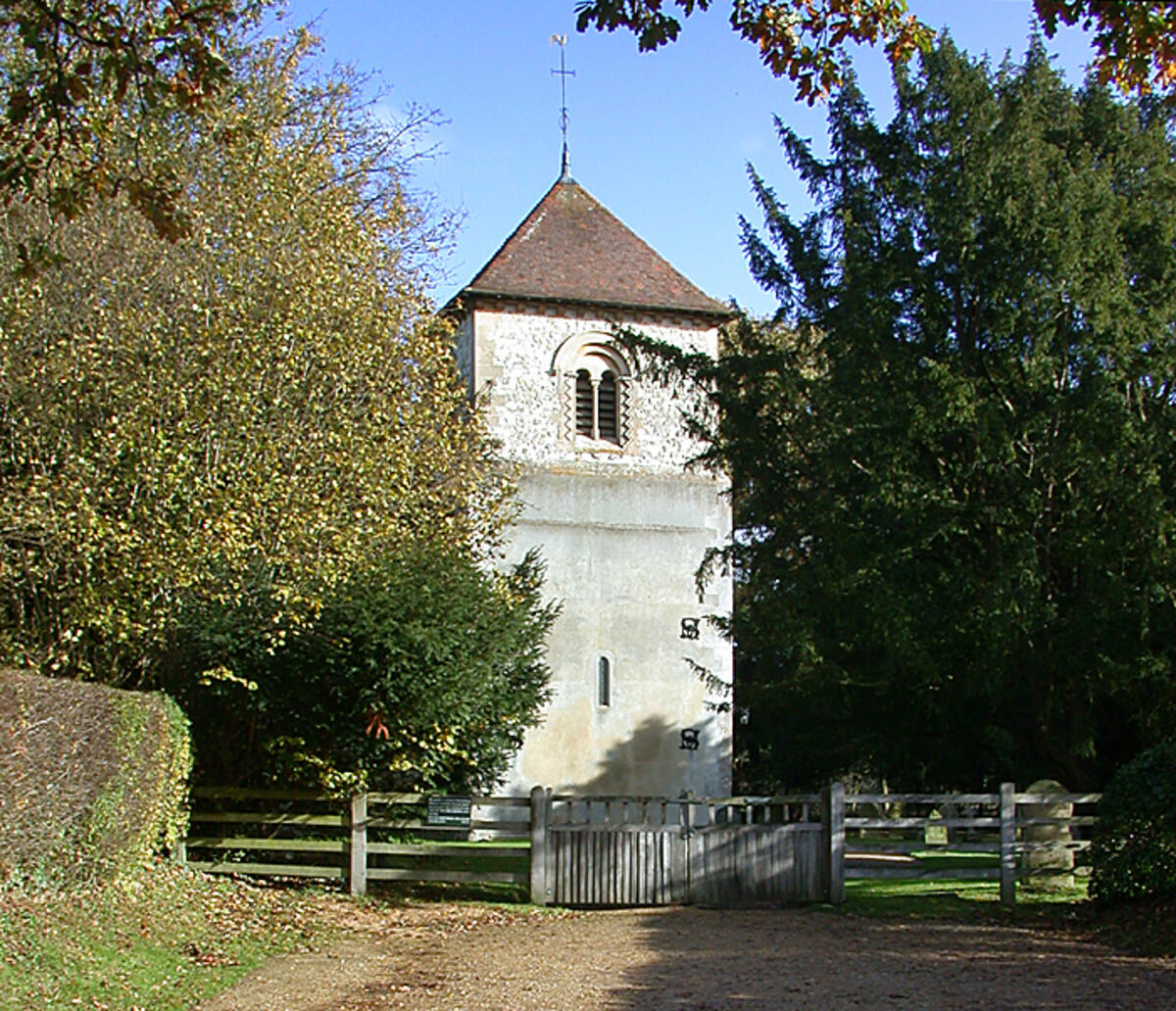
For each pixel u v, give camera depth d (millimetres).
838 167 17906
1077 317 15797
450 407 18672
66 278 14344
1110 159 16969
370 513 15492
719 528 26953
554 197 29125
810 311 17844
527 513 26031
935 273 16641
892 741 18812
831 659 17422
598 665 25875
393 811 15258
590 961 10656
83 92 9031
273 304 15391
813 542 17094
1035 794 14492
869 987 9312
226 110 16094
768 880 14258
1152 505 14250
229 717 15609
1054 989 9086
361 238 17500
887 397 15539
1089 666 15180
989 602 14742
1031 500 15383
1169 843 12297
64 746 11125
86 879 11516
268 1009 8703
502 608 16281
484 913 13742
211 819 14992
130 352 14117
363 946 11477
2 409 13953
